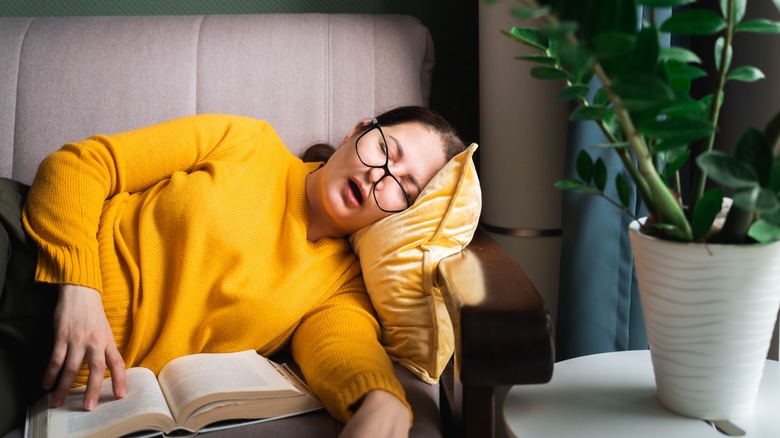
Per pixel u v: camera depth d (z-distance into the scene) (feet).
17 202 3.78
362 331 3.72
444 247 3.92
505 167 5.09
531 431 2.81
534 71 2.75
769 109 4.32
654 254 2.75
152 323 3.76
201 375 3.32
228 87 4.76
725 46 2.59
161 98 4.66
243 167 4.17
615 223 4.47
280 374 3.52
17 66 4.57
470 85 6.03
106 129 4.57
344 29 4.99
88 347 3.38
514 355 2.78
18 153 4.49
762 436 2.73
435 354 3.72
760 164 2.39
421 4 5.91
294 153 4.82
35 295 3.59
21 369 3.45
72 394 3.36
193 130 4.22
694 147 4.84
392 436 2.90
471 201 4.06
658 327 2.83
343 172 4.25
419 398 3.44
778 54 4.23
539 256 5.13
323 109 4.85
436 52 5.97
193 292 3.80
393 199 4.23
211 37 4.83
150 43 4.74
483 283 3.20
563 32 1.89
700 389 2.82
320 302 4.09
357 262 4.38
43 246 3.56
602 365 3.40
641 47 2.33
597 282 4.51
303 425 3.15
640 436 2.75
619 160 4.41
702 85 4.89
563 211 4.62
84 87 4.59
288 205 4.30
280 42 4.88
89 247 3.64
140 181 4.10
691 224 2.76
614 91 2.21
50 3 5.60
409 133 4.34
